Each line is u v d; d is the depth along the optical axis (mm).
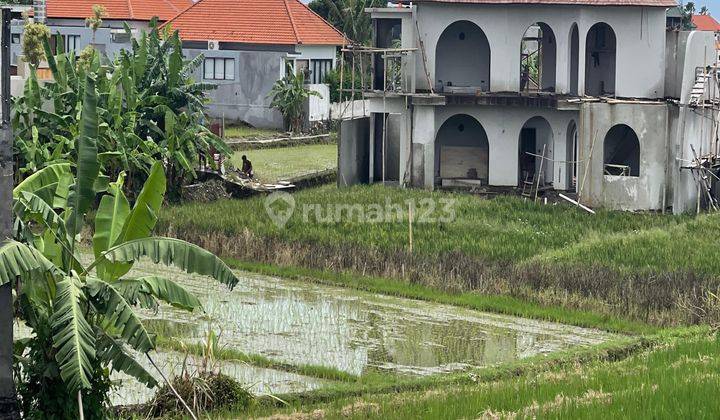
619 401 57875
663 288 91938
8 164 56000
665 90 147250
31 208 60125
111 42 191500
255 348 78875
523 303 92250
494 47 145000
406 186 143625
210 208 120625
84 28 192250
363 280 98312
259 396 66688
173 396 64125
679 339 80062
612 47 151750
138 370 59750
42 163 115562
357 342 81500
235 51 183750
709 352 73500
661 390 59531
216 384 65625
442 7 144500
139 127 131500
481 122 146125
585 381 65250
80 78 123625
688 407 55656
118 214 64875
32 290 59000
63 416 58344
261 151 168375
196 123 134750
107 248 64312
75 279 58406
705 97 130125
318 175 146500
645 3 142750
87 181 63125
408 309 91438
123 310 58906
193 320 85312
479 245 107125
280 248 105125
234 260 104688
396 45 184125
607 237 110750
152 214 63688
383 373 74000
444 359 77812
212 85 137125
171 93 134250
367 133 150000
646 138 132625
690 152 129500
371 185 140500
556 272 96125
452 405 60781
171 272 101375
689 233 112750
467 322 88125
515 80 145250
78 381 55250
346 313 89375
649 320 88625
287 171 149875
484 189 145375
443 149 152750
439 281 97000
